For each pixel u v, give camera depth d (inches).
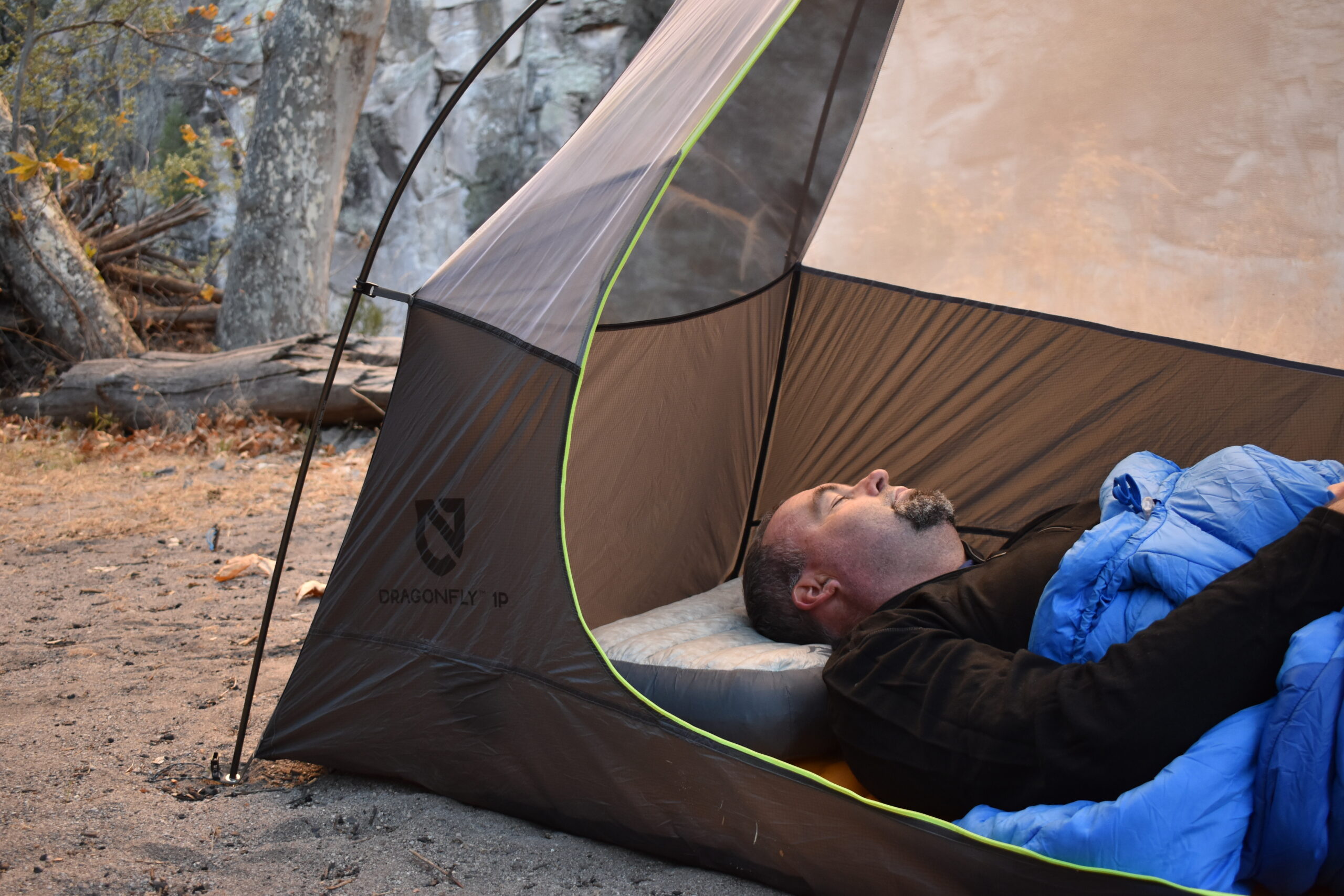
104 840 76.6
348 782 90.1
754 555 100.5
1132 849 63.2
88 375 324.5
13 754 92.8
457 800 86.3
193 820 81.1
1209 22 118.1
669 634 97.4
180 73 656.4
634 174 87.0
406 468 88.4
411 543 87.5
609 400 119.3
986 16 128.6
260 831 79.5
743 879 74.4
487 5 618.8
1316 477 80.0
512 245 91.4
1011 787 69.7
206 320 440.5
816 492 99.7
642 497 127.8
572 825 80.4
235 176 505.4
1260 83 120.0
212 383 307.3
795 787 72.1
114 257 437.4
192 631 133.5
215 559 174.2
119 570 166.2
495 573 83.7
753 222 142.0
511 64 614.2
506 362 85.0
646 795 77.0
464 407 86.2
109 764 91.4
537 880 73.2
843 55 131.4
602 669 78.7
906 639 78.6
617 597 125.4
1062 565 78.7
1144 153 129.0
